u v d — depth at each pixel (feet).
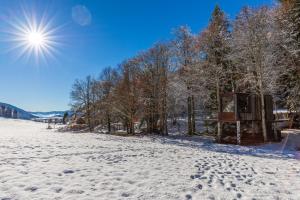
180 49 99.35
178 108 111.75
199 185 24.90
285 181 28.60
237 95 78.64
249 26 77.77
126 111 120.26
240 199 21.66
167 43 107.45
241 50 81.71
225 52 88.69
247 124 92.43
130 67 121.19
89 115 173.17
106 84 150.61
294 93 79.15
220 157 45.24
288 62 80.12
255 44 77.41
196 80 93.71
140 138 89.45
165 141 79.87
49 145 53.57
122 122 140.26
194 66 92.53
